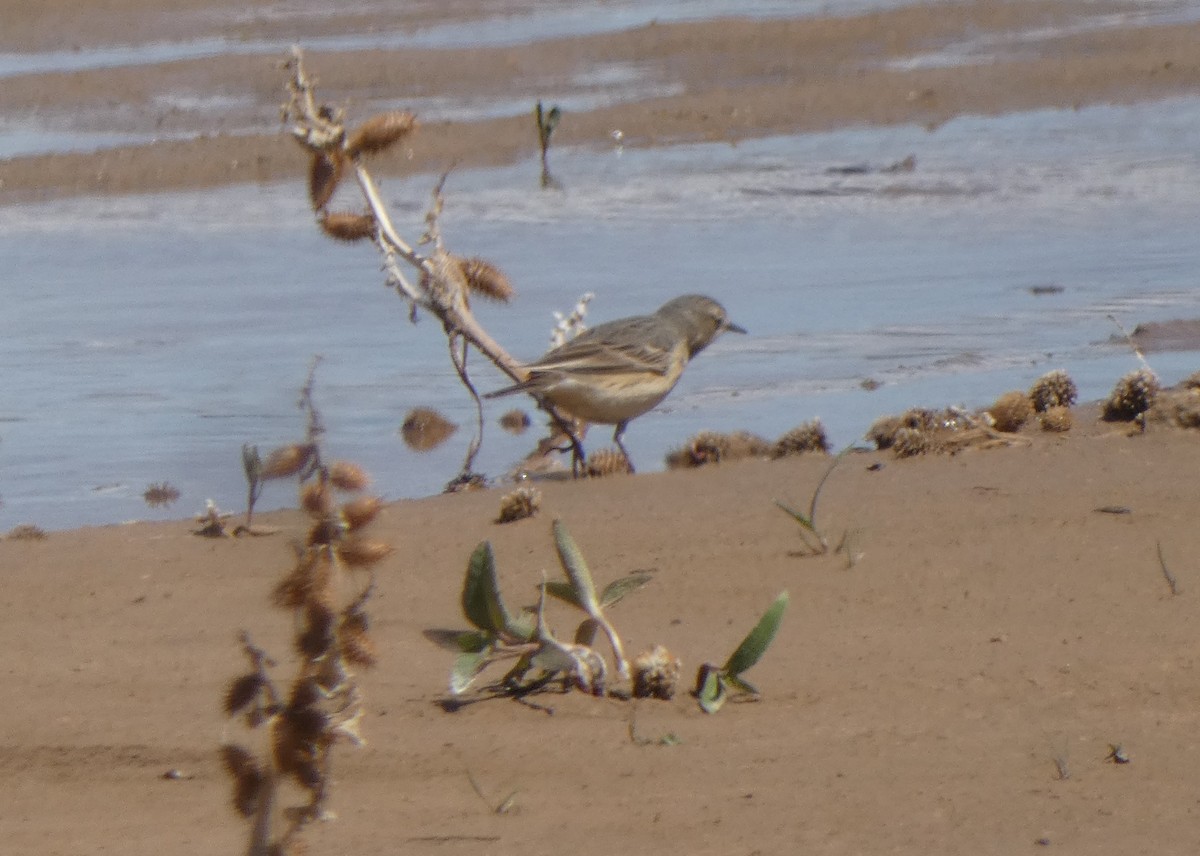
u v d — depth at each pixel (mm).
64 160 28703
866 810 6594
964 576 9547
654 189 26062
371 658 5023
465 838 6414
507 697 8070
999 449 12766
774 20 41625
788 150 29016
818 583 9578
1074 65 35375
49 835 6672
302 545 5035
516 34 41875
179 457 14250
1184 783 6793
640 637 8812
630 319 13969
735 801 6730
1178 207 23562
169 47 40750
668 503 11695
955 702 7781
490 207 25000
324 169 13898
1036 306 18688
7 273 21844
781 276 20406
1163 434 13023
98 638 9180
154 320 19250
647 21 43344
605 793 6859
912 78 34688
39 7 45562
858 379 16172
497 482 13289
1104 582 9320
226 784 7164
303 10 45938
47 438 14992
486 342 14172
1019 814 6516
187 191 27172
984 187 25391
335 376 16922
